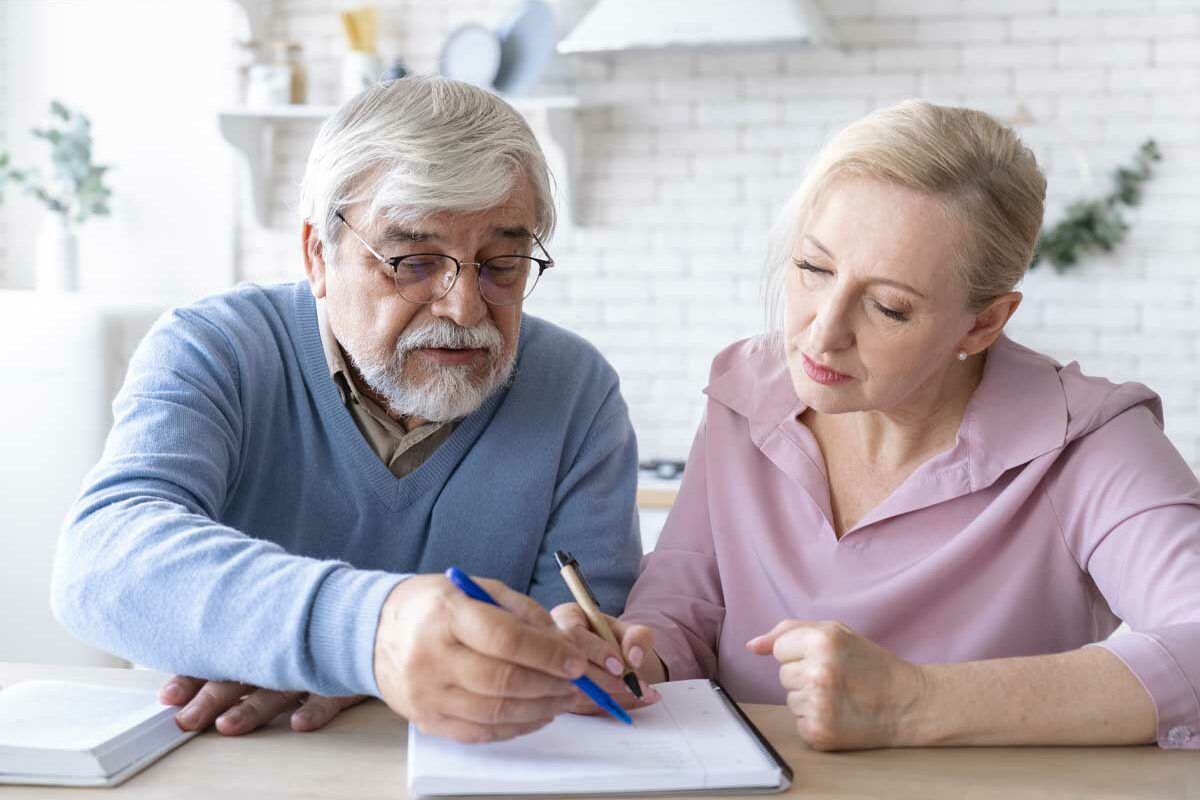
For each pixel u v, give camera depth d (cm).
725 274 386
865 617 154
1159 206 361
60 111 388
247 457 164
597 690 116
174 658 121
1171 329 363
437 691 108
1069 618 152
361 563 168
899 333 138
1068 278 368
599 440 179
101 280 411
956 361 155
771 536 161
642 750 113
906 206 135
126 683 136
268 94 381
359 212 149
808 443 161
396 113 148
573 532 173
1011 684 121
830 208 138
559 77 389
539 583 172
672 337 390
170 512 130
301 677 115
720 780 108
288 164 401
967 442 152
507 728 110
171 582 122
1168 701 120
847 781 112
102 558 127
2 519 279
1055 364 160
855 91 375
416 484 167
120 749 111
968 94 369
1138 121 361
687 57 382
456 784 105
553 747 114
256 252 407
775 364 168
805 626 122
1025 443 150
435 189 143
